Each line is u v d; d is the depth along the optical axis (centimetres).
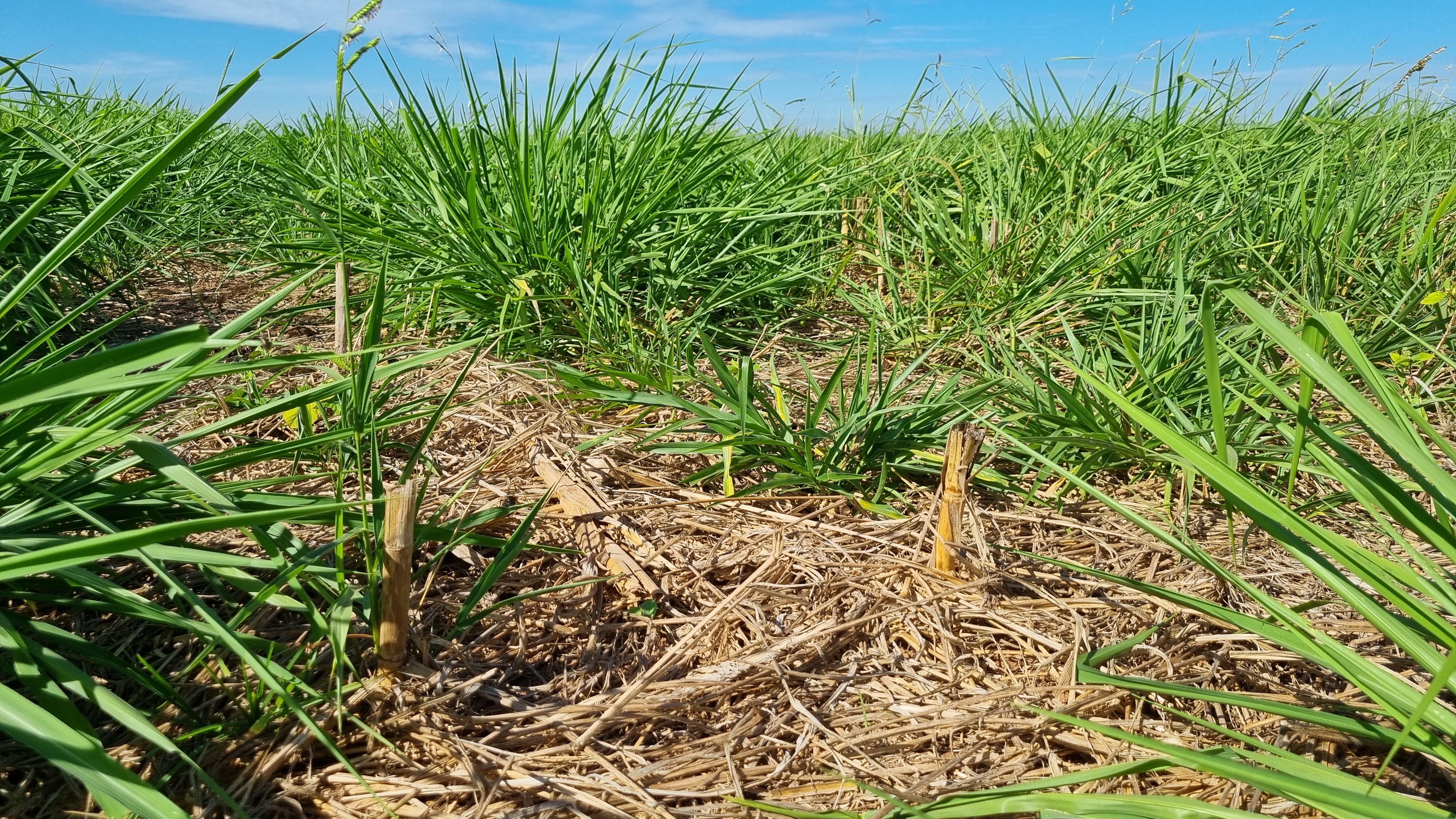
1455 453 151
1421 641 147
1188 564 255
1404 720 144
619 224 427
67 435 167
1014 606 232
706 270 454
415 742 177
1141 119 561
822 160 573
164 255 573
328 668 189
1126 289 414
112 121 637
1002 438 316
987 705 197
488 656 208
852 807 170
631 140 470
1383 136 539
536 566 240
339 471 200
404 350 403
